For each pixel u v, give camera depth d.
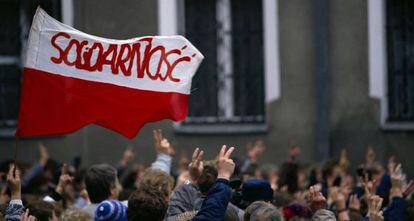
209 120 26.02
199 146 25.80
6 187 15.30
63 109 12.42
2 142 27.64
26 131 12.31
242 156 25.41
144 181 11.99
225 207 10.54
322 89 24.73
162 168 13.82
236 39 25.86
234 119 25.86
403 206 13.54
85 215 11.81
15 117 28.03
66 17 26.83
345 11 24.59
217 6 25.97
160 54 12.58
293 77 25.02
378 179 18.30
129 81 12.55
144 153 26.25
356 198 14.43
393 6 24.42
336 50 24.70
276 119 25.19
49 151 27.27
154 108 12.55
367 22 24.42
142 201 10.21
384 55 24.39
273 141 25.22
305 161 24.91
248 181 12.80
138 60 12.55
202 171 11.95
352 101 24.58
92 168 13.17
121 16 26.41
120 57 12.53
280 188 18.14
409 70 24.31
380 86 24.34
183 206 12.10
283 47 25.09
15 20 28.12
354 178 24.55
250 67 25.75
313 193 12.61
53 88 12.41
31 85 12.35
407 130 24.05
